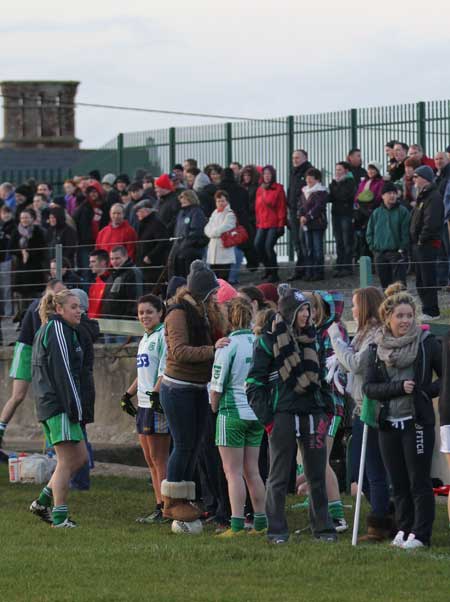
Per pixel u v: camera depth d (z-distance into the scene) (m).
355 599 19.97
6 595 20.64
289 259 58.34
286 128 60.34
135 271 43.19
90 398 30.22
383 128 56.16
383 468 25.09
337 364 26.53
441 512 27.64
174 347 25.64
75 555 23.83
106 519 28.27
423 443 23.64
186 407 25.89
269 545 24.25
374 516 25.03
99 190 50.88
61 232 49.19
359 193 49.28
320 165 58.81
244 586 20.98
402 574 21.66
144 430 28.02
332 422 26.25
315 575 21.69
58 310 26.88
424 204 38.56
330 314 26.62
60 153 89.38
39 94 93.06
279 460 24.47
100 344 44.34
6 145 92.56
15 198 54.59
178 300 26.08
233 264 46.88
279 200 50.62
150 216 44.56
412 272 44.59
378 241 42.09
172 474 26.20
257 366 24.22
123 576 21.91
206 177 50.81
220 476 27.27
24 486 32.72
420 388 23.69
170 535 26.05
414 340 23.80
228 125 63.50
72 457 27.14
